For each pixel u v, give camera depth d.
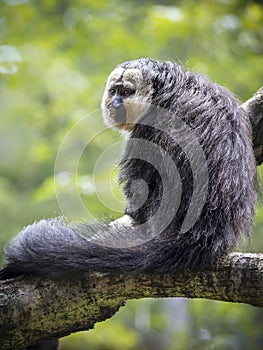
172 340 20.80
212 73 16.22
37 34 16.64
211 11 16.62
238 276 7.64
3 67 16.55
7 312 7.52
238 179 8.35
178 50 17.56
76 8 16.69
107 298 7.74
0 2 15.95
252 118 10.06
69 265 7.66
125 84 10.00
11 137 24.20
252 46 16.88
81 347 18.47
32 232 8.08
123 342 18.00
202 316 19.80
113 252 7.77
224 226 8.09
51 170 23.53
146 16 17.27
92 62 18.69
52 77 17.55
